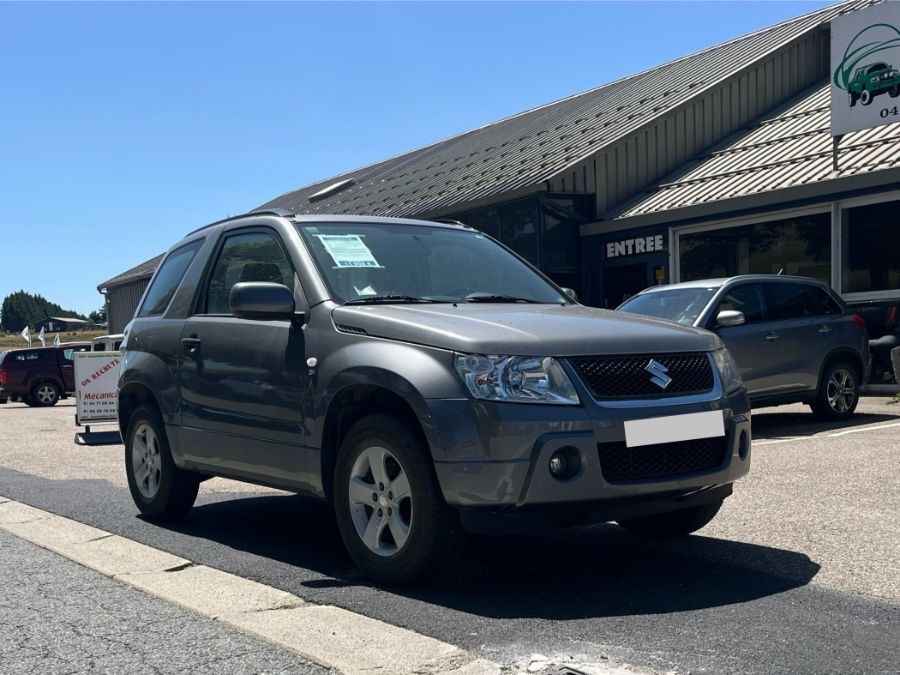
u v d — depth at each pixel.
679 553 5.12
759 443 9.09
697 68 22.83
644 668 3.31
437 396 4.22
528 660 3.42
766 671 3.29
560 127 23.56
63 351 26.14
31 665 3.55
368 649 3.55
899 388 12.66
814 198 14.57
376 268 5.46
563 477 4.14
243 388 5.41
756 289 10.39
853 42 14.12
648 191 18.70
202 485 8.16
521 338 4.29
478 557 5.11
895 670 3.30
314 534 5.96
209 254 6.26
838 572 4.61
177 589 4.52
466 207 20.08
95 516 6.67
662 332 4.67
